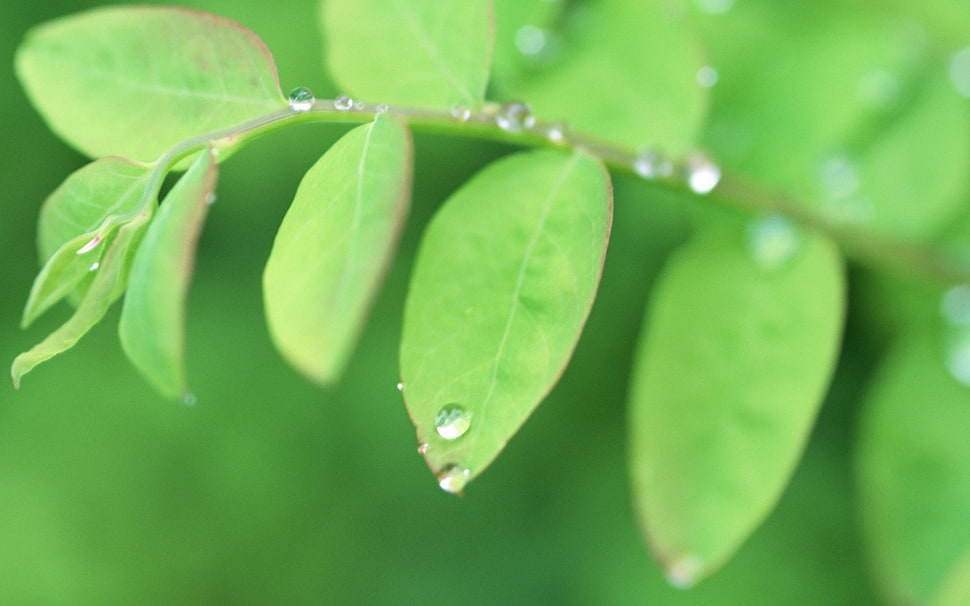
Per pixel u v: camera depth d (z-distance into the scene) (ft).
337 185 0.65
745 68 0.90
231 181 1.40
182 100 0.70
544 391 0.68
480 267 0.69
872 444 0.86
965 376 0.86
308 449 1.54
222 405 1.51
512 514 1.55
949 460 0.85
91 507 1.52
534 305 0.69
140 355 0.64
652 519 0.79
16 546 1.48
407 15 0.73
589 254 0.69
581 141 0.77
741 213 0.83
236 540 1.55
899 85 0.90
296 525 1.56
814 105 0.90
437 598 1.56
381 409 1.50
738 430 0.80
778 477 0.79
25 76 0.71
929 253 0.86
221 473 1.52
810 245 0.82
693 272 0.82
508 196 0.70
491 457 0.68
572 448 1.51
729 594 1.40
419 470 1.53
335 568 1.58
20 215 1.44
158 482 1.53
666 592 1.44
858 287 1.07
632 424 0.80
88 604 1.52
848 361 1.35
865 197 0.89
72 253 0.67
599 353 1.44
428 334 0.69
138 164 0.68
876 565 0.85
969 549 0.84
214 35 0.70
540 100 0.84
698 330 0.81
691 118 0.83
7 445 1.49
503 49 0.84
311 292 0.64
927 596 0.84
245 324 1.50
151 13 0.70
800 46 0.90
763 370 0.80
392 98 0.73
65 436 1.50
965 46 0.90
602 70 0.84
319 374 0.62
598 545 1.50
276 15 1.25
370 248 0.64
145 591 1.54
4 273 1.45
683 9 0.85
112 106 0.71
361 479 1.55
